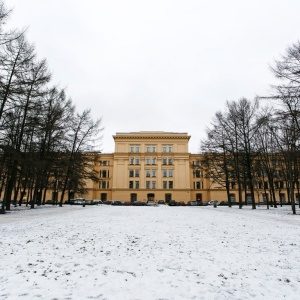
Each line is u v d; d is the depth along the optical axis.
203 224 15.44
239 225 14.98
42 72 27.11
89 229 12.84
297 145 24.33
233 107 36.84
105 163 82.25
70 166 37.94
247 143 35.12
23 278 5.53
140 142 79.88
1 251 7.82
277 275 5.96
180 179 77.19
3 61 21.45
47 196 75.50
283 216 22.12
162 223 15.86
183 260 7.06
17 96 22.20
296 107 20.77
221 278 5.71
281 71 20.39
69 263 6.66
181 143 79.69
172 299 4.61
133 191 76.50
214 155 39.78
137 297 4.64
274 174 47.81
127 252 7.88
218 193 77.62
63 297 4.61
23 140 26.34
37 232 11.73
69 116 33.78
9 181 26.77
